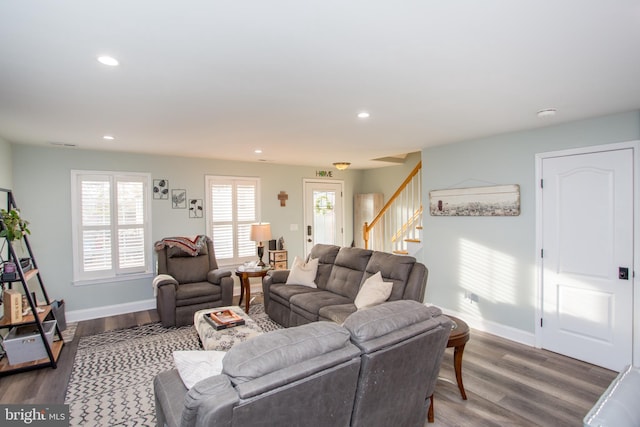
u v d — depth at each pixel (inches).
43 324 139.5
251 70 79.9
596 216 127.1
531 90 95.6
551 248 139.6
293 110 112.7
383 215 276.8
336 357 59.6
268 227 215.2
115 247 195.8
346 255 169.8
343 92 96.0
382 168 293.0
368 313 72.9
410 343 70.8
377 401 68.6
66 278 182.5
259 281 249.9
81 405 104.7
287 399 53.4
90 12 54.8
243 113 115.6
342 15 57.0
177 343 153.3
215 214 229.6
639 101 106.3
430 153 187.0
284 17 57.4
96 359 136.8
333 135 153.3
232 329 122.3
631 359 120.3
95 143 167.8
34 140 159.0
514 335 151.8
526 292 147.6
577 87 93.4
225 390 50.2
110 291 193.9
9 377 121.5
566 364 129.6
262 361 53.7
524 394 109.7
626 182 119.8
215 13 55.8
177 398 67.4
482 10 55.8
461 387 106.0
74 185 183.6
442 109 113.5
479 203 162.2
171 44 66.6
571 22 59.7
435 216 184.9
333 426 61.7
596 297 128.0
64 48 67.5
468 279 169.5
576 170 131.6
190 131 142.3
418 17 57.9
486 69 80.7
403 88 93.0
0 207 146.3
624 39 66.2
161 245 194.5
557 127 136.0
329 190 287.7
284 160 237.8
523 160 146.8
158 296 178.9
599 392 110.7
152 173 206.2
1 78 82.5
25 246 170.7
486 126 138.6
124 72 79.9
